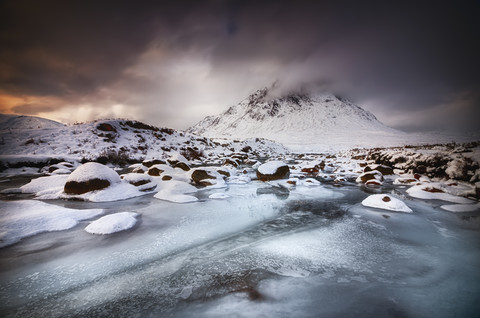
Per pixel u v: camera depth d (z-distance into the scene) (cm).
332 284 279
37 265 329
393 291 266
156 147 2377
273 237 429
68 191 723
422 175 1160
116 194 729
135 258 351
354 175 1346
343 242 404
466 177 972
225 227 484
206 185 956
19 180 1068
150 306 245
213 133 15225
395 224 498
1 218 470
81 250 375
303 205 665
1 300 259
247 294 261
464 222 510
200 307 241
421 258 347
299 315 226
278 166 1155
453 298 254
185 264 331
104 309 243
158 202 691
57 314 238
